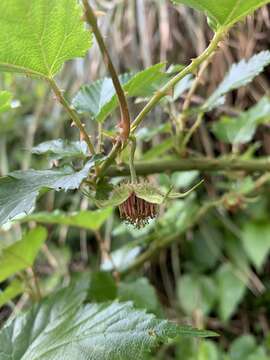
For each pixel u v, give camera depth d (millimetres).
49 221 107
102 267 124
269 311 195
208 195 194
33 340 80
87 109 88
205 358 166
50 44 63
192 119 187
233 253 192
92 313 77
